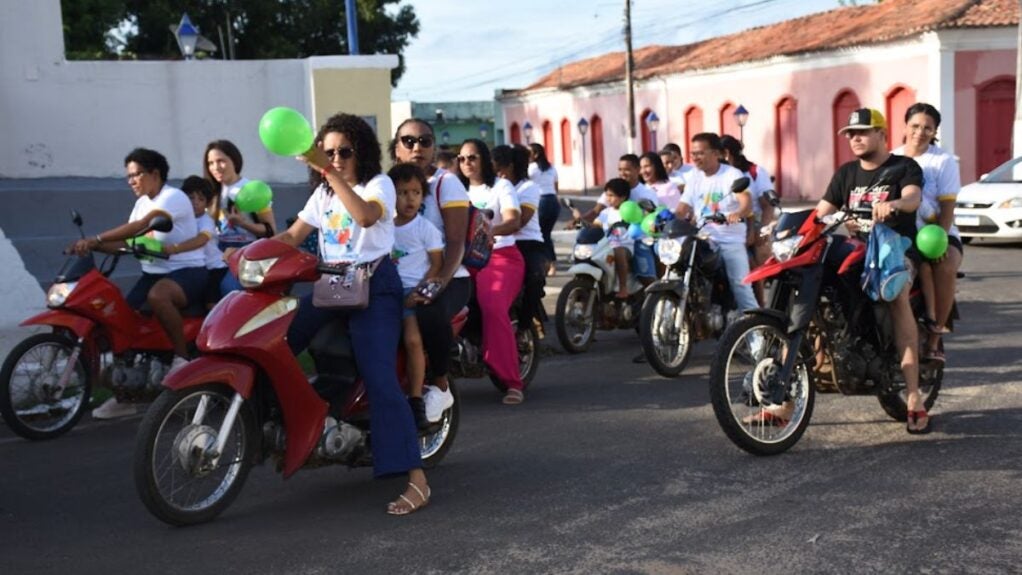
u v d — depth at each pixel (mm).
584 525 4883
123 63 12492
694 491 5332
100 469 6168
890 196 6043
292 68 12836
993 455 5781
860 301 6082
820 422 6633
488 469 5887
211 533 4949
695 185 8922
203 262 7426
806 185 32688
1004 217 16750
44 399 6969
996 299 11695
